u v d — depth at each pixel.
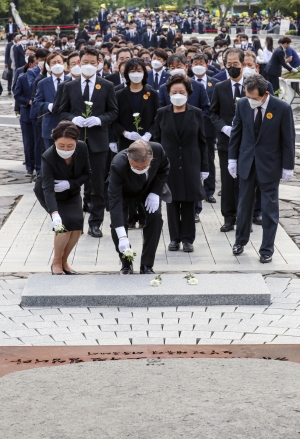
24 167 14.90
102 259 8.88
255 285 7.57
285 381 5.52
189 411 4.97
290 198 12.08
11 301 7.49
